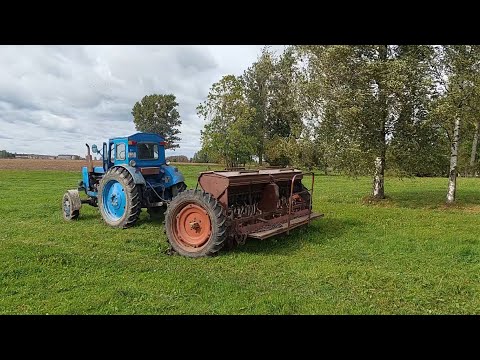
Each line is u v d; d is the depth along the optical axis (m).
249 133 37.22
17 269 5.77
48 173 35.06
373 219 10.86
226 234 6.85
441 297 4.94
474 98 12.55
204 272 5.88
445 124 13.29
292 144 20.23
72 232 8.96
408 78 12.70
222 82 32.22
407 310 4.51
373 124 13.64
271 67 39.06
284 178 8.69
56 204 13.60
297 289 5.18
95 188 11.17
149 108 62.25
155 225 9.84
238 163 34.22
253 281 5.46
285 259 6.66
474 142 29.81
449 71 12.97
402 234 8.79
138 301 4.68
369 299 4.83
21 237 8.48
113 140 10.38
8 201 14.80
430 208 13.39
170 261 6.60
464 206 13.54
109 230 9.20
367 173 13.88
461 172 30.97
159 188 10.45
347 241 8.09
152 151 10.53
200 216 7.03
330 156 14.53
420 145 13.75
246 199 7.99
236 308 4.48
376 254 7.13
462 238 8.34
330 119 14.26
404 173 14.09
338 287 5.26
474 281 5.59
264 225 7.66
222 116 32.59
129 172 9.55
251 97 39.38
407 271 6.06
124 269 5.96
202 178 7.09
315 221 10.44
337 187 21.41
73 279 5.46
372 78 13.42
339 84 14.19
